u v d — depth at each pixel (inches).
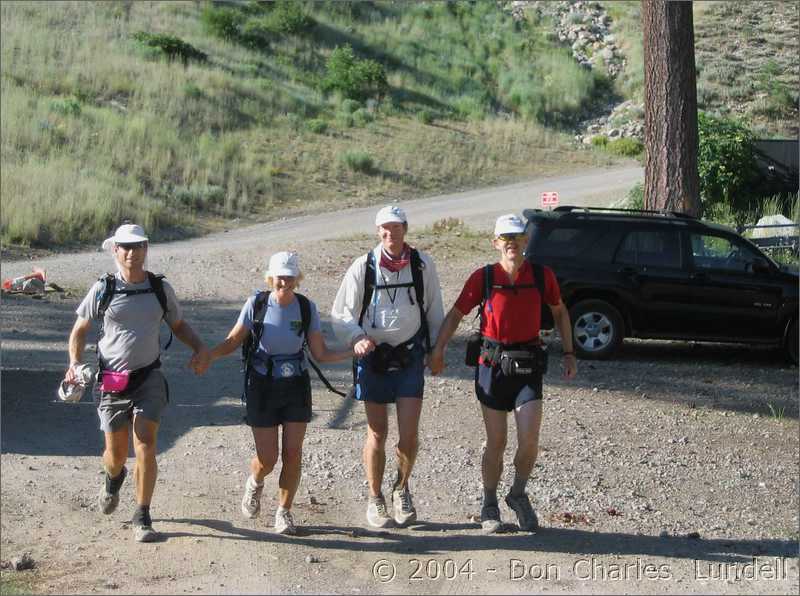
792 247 922.7
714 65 2817.4
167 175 1715.1
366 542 343.0
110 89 2047.2
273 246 1262.3
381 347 338.6
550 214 683.4
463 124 2463.1
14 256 1219.9
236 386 575.5
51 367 612.1
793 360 667.4
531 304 339.3
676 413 538.3
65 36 2322.8
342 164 1971.0
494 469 350.9
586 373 623.8
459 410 525.3
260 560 323.6
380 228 335.0
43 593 293.6
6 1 2501.2
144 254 331.9
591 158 2338.8
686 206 950.4
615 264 660.7
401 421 341.1
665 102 945.5
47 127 1734.7
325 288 938.7
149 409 334.0
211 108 2092.8
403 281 336.8
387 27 3073.3
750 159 1255.5
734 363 674.8
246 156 1887.3
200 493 392.2
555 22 3363.7
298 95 2356.1
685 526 371.9
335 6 3073.3
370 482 354.6
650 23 949.2
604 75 2994.6
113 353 333.4
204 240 1441.9
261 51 2684.5
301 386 336.5
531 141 2425.0
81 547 334.3
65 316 800.3
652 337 665.0
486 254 1141.1
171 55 2333.9
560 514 377.4
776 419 533.6
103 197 1472.7
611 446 472.7
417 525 361.7
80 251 1300.4
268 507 378.3
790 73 2748.5
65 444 457.1
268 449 339.6
